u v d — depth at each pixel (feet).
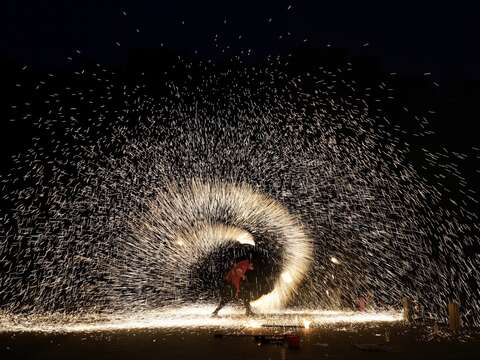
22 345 31.42
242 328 41.16
